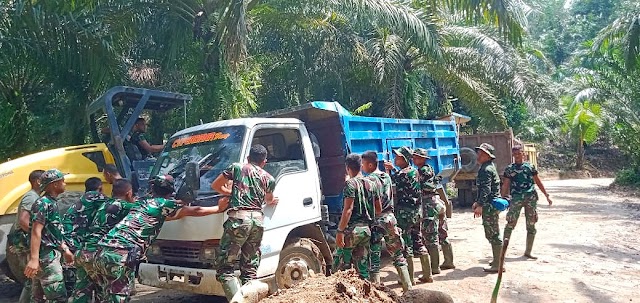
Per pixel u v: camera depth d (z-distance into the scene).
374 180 5.98
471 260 8.25
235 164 5.44
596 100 23.44
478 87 17.91
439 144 10.27
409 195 6.89
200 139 6.38
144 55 12.68
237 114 11.93
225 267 5.22
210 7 11.73
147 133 11.70
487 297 6.21
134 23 11.48
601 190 20.92
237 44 10.26
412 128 9.16
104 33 10.87
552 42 45.75
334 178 7.28
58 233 5.34
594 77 23.47
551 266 7.65
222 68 11.67
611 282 6.79
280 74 15.41
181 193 5.64
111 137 7.65
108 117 7.66
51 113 11.41
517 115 30.72
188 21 11.88
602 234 10.29
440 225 7.66
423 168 7.33
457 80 17.62
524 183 7.91
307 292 4.36
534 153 21.36
